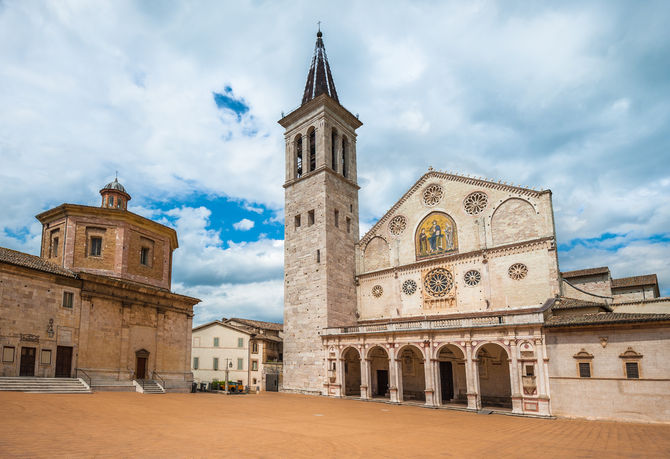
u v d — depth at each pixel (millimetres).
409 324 45844
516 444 22375
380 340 47500
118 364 43188
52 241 47469
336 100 66562
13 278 36250
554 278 43312
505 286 46219
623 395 33375
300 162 65062
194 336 75562
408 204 56375
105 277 43125
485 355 45688
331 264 56312
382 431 25391
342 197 61344
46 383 35312
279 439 20531
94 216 47156
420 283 52781
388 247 57281
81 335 40438
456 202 51875
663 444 22969
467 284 48938
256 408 35281
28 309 36875
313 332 54844
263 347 72188
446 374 48438
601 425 31281
